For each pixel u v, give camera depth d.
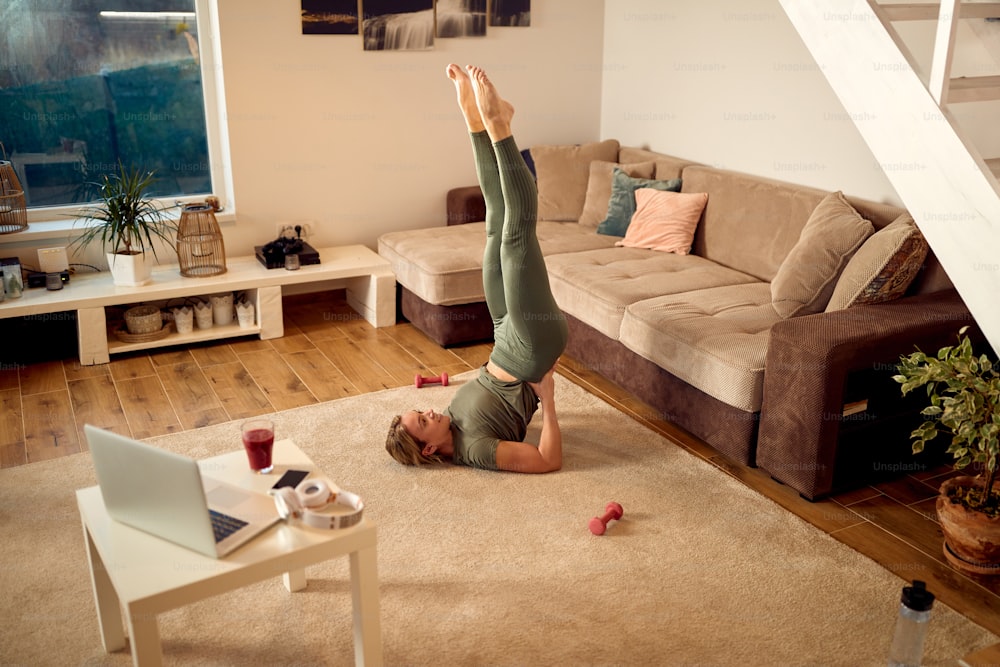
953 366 2.48
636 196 4.52
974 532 2.51
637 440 3.38
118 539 1.95
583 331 3.94
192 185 4.73
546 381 3.16
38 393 3.78
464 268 4.20
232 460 2.33
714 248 4.27
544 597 2.46
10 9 4.09
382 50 4.76
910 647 2.14
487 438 3.10
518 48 5.13
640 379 3.59
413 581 2.53
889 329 2.83
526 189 2.94
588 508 2.91
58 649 2.26
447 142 5.13
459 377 3.99
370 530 2.00
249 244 4.75
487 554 2.66
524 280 2.99
